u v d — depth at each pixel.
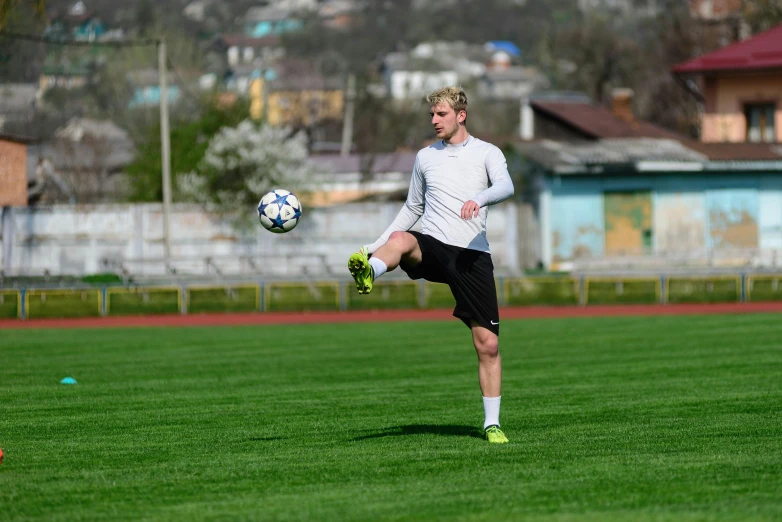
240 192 117.31
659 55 191.12
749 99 129.25
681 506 16.23
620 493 17.23
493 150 22.25
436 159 22.42
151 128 137.25
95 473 20.20
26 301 80.62
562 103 133.38
